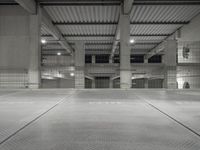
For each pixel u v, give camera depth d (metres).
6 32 15.18
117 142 2.45
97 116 4.06
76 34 21.44
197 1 13.70
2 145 2.35
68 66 14.16
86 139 2.56
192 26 16.92
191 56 16.53
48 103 6.14
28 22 15.14
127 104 5.92
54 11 15.60
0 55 15.18
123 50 13.81
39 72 14.05
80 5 14.23
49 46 26.19
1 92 11.14
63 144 2.37
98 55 33.47
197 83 14.68
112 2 13.95
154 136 2.69
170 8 14.87
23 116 4.06
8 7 15.21
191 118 3.84
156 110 4.81
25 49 15.09
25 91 12.06
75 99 7.32
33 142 2.45
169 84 13.42
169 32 20.86
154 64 15.52
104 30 20.12
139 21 17.77
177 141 2.49
